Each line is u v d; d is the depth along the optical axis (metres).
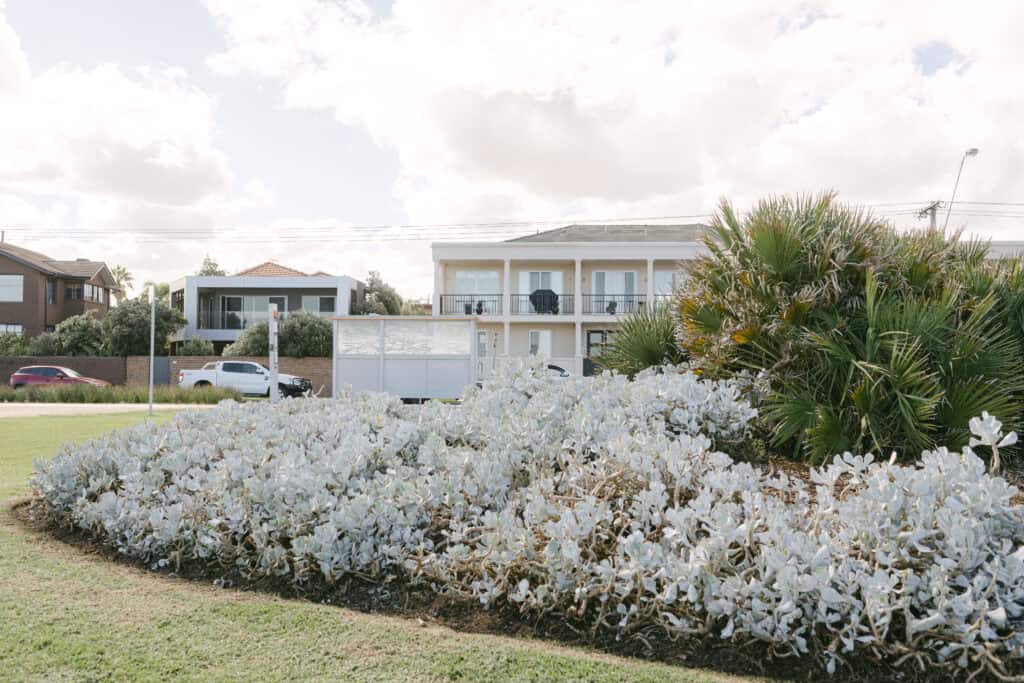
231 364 26.22
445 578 3.15
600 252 27.25
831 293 5.29
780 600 2.52
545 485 3.54
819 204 5.74
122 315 33.91
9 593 3.23
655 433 4.30
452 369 19.20
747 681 2.45
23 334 39.47
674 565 2.70
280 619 2.95
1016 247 22.22
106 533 4.18
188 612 3.03
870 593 2.37
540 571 3.00
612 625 2.80
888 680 2.41
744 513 3.01
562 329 29.05
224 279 38.47
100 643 2.69
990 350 4.86
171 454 4.60
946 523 2.61
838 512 2.97
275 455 4.35
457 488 3.64
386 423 5.19
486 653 2.64
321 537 3.30
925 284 5.53
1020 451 4.86
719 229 6.03
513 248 27.62
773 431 4.94
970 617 2.42
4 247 42.69
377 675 2.45
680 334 6.22
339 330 19.34
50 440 9.73
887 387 4.68
